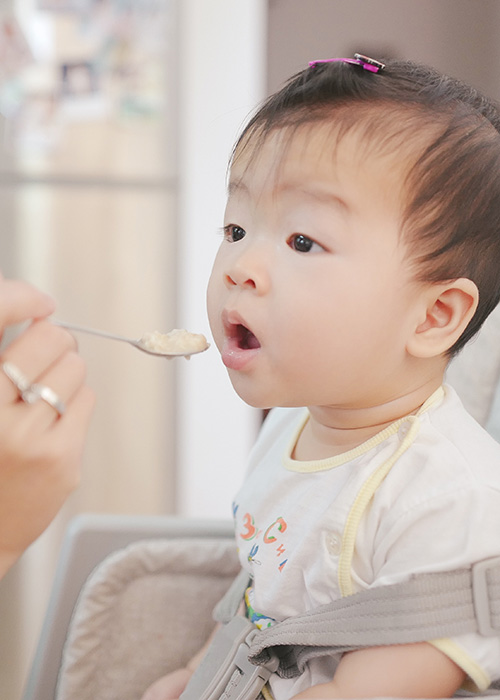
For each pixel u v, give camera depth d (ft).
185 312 6.98
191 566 3.07
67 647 2.99
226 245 2.39
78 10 6.63
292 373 2.22
